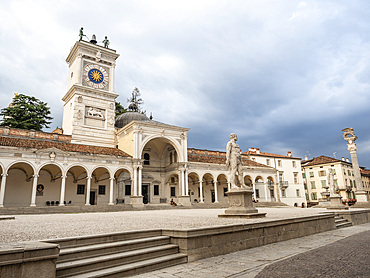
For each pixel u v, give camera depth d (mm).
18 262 4938
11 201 30766
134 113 48656
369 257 7453
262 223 10492
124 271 6461
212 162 45812
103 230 9234
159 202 44312
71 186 35594
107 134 41000
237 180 14961
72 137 37594
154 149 46500
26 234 8367
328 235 12953
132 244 7605
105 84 42844
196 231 8227
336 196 25359
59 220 13953
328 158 67688
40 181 33250
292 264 6902
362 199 32844
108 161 34031
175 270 6980
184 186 40469
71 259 6371
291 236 11883
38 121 43750
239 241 9438
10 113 41969
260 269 6793
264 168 50500
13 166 30359
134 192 35219
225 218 13781
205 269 6996
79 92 39562
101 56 42906
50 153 29766
